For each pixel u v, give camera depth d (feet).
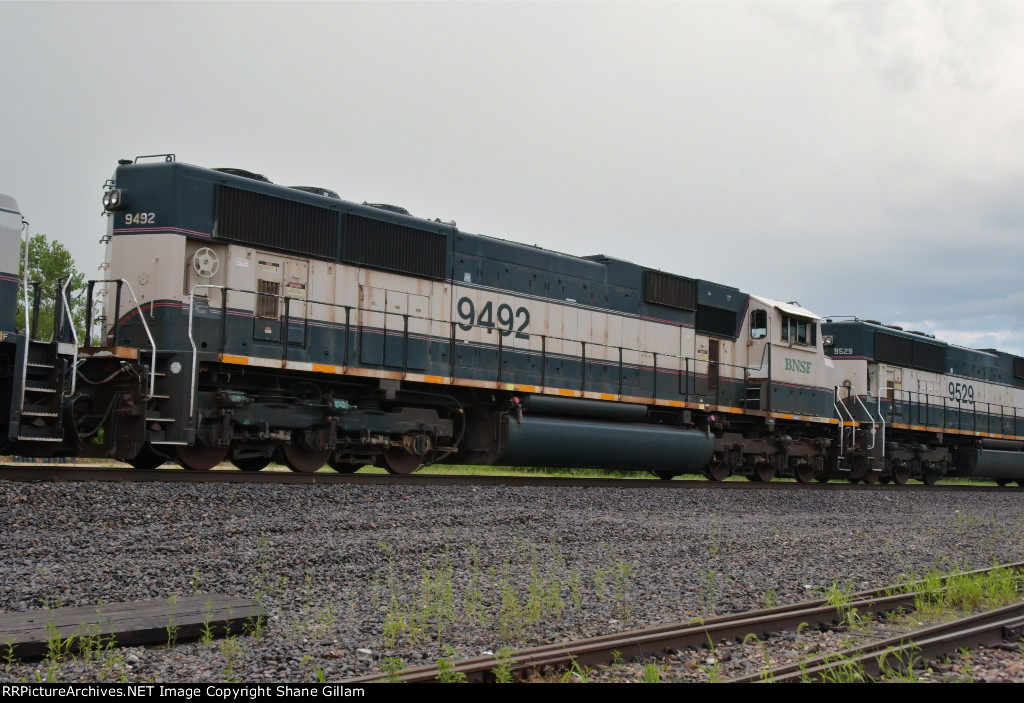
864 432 71.87
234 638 18.34
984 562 33.50
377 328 43.86
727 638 20.20
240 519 28.68
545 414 51.96
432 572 25.22
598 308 54.95
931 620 23.45
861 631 21.58
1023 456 92.58
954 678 17.85
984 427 90.79
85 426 35.17
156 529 26.45
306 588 22.76
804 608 23.15
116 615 18.63
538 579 24.81
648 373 57.47
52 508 27.02
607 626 20.92
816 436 69.41
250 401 38.27
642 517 37.70
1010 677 18.10
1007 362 97.96
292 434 41.06
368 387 43.86
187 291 37.73
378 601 22.11
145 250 37.45
